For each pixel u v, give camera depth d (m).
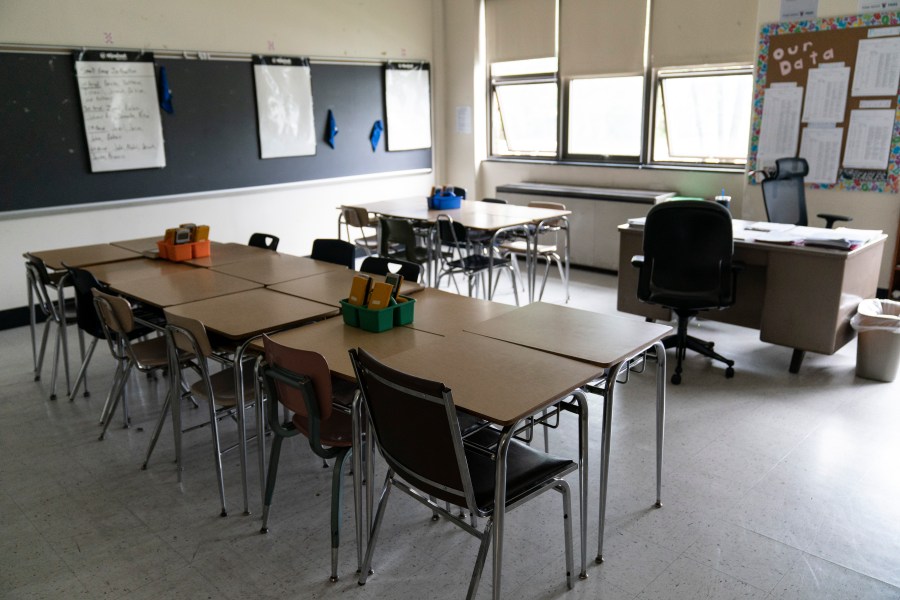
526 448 2.21
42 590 2.28
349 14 6.75
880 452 3.07
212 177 6.05
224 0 5.86
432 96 7.74
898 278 5.09
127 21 5.35
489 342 2.46
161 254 4.01
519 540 2.50
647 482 2.86
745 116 5.87
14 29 4.84
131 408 3.72
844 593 2.19
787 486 2.81
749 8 5.53
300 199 6.74
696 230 3.67
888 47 4.77
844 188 5.18
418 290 3.24
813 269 3.78
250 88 6.15
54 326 5.19
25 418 3.60
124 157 5.48
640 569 2.32
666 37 6.09
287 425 2.48
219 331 2.65
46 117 5.07
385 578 2.31
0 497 2.86
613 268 6.52
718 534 2.51
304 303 3.04
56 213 5.23
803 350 3.93
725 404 3.60
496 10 7.30
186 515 2.71
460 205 5.68
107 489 2.91
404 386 1.82
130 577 2.34
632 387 3.85
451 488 1.91
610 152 6.86
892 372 3.82
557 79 6.99
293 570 2.36
